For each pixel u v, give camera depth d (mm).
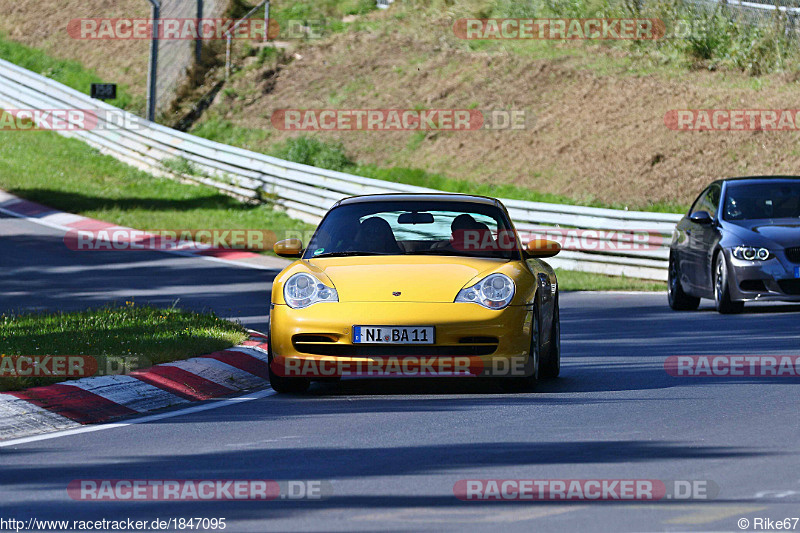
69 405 27859
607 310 57781
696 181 95438
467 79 122250
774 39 113938
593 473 20297
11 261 73500
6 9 163125
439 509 17781
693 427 25062
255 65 135000
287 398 30844
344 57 133875
